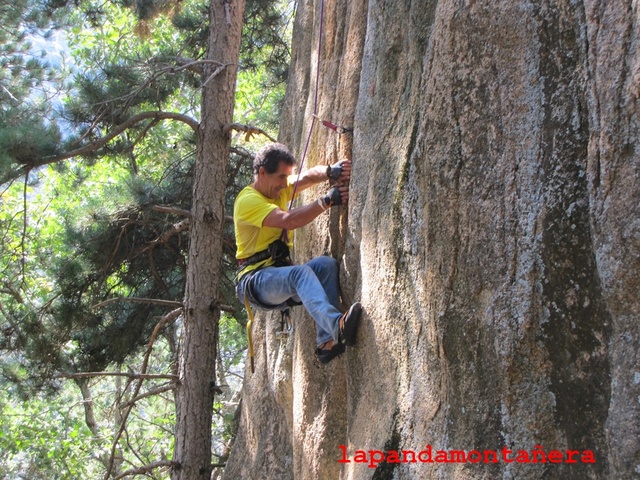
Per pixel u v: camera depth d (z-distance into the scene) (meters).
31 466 15.71
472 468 3.64
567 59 3.36
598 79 3.14
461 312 3.79
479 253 3.71
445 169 3.93
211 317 8.54
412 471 4.05
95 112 9.23
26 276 13.54
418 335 4.18
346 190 5.32
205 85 8.01
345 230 5.38
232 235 11.11
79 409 19.08
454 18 3.91
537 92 3.48
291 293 4.98
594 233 3.14
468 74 3.83
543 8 3.47
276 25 13.55
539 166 3.45
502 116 3.64
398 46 4.77
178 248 10.80
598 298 3.19
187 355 8.46
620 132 3.03
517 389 3.49
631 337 2.99
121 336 11.09
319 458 5.38
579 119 3.29
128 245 10.34
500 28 3.66
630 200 2.98
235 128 8.59
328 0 6.23
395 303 4.42
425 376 4.09
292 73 7.70
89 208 9.95
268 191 5.24
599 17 3.17
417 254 4.20
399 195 4.40
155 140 15.25
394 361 4.41
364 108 5.09
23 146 8.05
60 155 8.31
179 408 8.48
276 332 6.88
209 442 8.46
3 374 10.33
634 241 2.96
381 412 4.48
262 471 6.82
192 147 12.80
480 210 3.71
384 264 4.54
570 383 3.29
